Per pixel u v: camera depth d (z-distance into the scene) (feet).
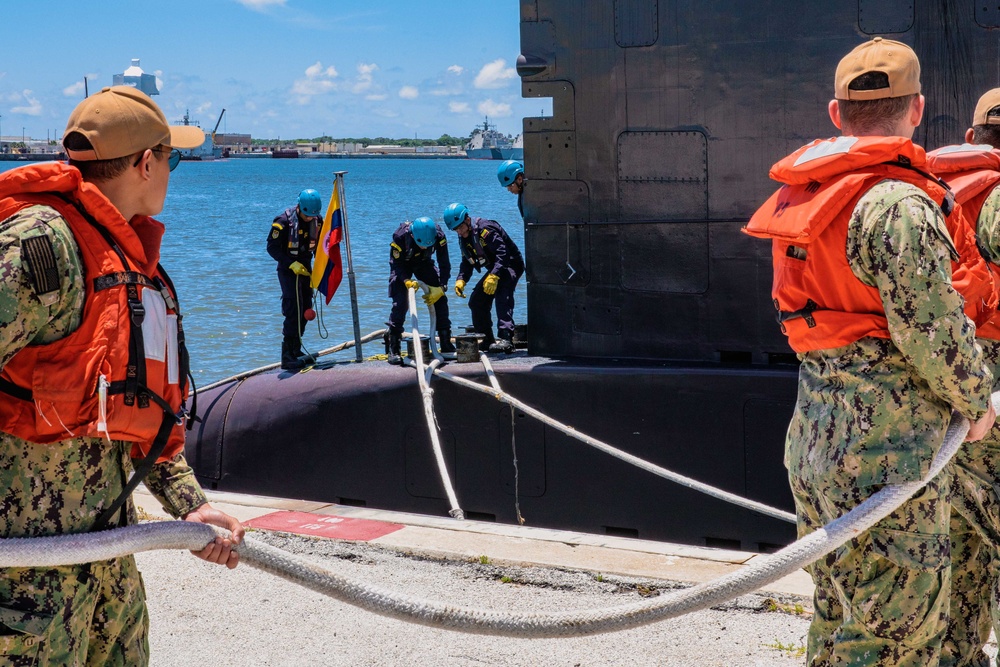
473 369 24.86
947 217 8.83
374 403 26.16
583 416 23.38
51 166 7.46
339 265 28.99
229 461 28.40
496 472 24.70
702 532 22.43
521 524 24.52
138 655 8.75
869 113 8.88
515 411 24.23
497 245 30.14
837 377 8.65
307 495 27.32
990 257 10.40
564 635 9.30
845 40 20.12
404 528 17.34
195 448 28.99
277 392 27.86
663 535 22.86
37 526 7.59
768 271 21.65
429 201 244.22
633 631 13.05
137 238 7.83
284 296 29.71
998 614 10.19
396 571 15.48
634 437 22.88
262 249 113.60
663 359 23.30
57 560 7.54
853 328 8.41
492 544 16.28
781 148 21.07
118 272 7.61
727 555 15.23
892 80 8.72
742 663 12.07
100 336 7.50
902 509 8.55
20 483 7.54
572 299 24.39
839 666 9.09
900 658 8.84
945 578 8.63
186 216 186.70
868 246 8.18
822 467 8.66
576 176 23.68
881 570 8.66
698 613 13.43
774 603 13.44
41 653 7.70
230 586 14.97
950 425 8.54
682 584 14.25
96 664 8.61
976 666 10.90
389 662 12.55
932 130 19.66
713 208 22.04
